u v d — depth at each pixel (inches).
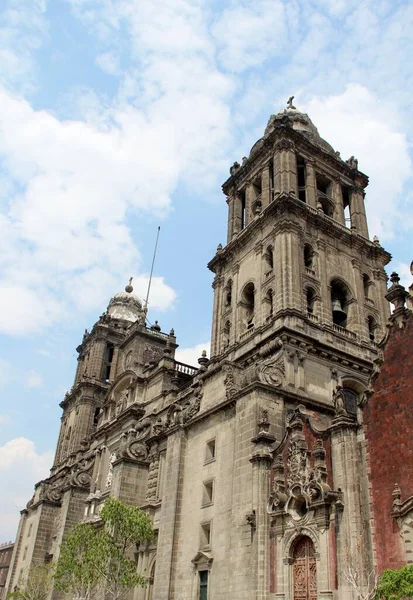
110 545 1476.4
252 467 1278.3
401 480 957.2
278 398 1412.4
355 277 1990.7
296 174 2097.7
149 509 1737.2
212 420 1546.5
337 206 2172.7
